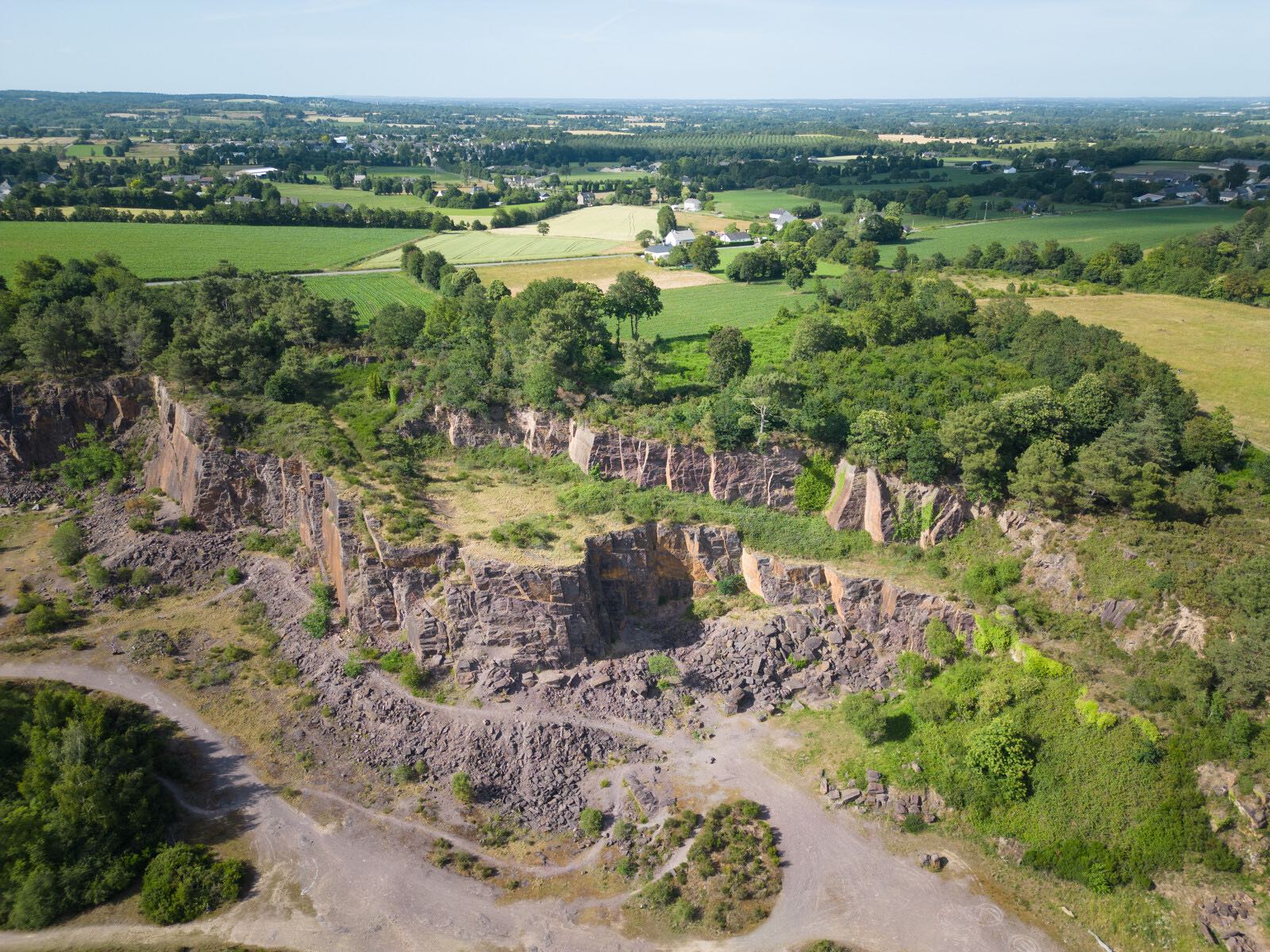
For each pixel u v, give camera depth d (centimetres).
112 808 5853
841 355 9906
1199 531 7188
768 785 6619
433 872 5925
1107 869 5750
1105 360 9525
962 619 7338
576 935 5516
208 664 7694
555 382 9088
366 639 7612
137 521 9069
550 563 7281
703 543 8119
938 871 5947
